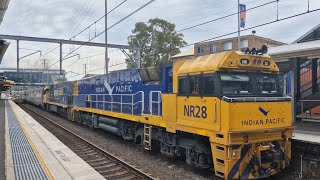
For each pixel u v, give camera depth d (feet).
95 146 44.75
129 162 37.37
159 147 42.96
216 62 28.53
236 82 28.94
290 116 30.96
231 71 28.84
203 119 29.53
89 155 41.39
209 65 29.09
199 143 31.42
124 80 50.16
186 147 33.35
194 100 30.91
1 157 35.70
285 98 30.55
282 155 29.94
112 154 41.65
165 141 37.55
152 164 36.32
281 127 29.94
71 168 30.94
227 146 26.78
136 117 43.80
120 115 49.29
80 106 73.56
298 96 57.31
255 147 28.48
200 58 31.81
